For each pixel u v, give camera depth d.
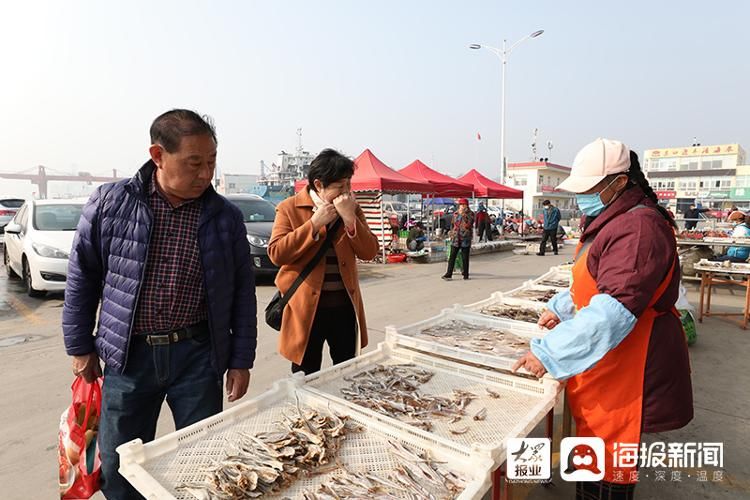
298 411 1.76
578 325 1.55
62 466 1.84
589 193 1.79
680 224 16.86
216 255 1.81
